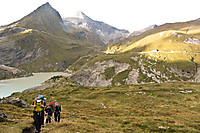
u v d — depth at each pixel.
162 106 44.12
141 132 17.14
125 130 17.75
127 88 86.31
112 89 87.12
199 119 26.11
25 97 91.00
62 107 46.12
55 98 74.50
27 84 196.62
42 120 11.75
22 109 35.41
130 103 52.97
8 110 31.86
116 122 23.23
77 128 15.67
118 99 62.41
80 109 42.06
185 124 21.06
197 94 58.78
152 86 86.00
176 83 91.75
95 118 26.94
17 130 12.34
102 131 15.67
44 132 13.43
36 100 11.86
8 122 16.06
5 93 148.00
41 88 130.62
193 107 39.66
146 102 52.38
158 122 22.14
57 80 161.25
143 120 24.25
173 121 22.92
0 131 11.64
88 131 15.20
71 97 73.94
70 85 126.94
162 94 61.69
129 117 28.02
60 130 14.23
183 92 64.00
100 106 49.25
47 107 16.62
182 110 36.03
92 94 74.88
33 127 15.05
